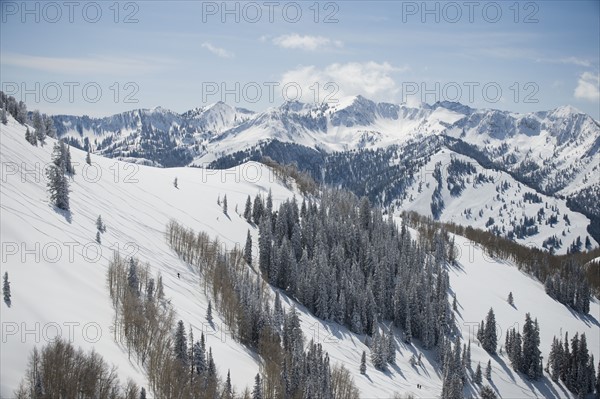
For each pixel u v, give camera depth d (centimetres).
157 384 8625
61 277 10869
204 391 9012
